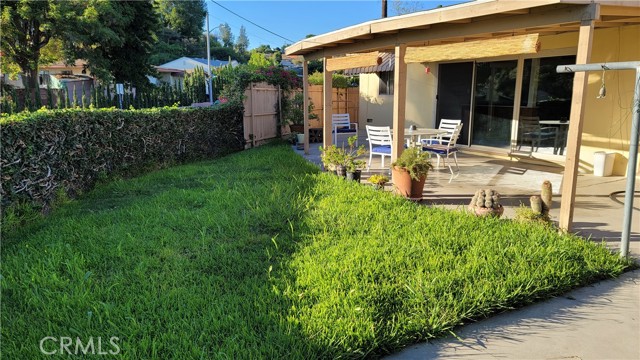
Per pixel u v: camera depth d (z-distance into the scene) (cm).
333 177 631
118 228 411
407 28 541
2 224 402
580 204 515
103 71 1745
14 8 1523
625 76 621
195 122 912
